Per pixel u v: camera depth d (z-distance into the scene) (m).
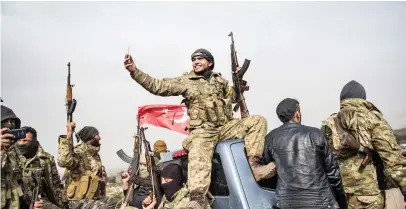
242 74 4.79
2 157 4.14
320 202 3.74
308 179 3.78
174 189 4.47
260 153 4.07
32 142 5.18
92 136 6.89
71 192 6.27
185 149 4.30
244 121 4.28
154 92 4.30
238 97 4.82
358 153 4.50
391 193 4.67
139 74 4.20
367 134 4.40
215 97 4.42
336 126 4.59
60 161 6.04
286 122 4.15
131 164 4.95
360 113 4.46
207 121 4.31
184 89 4.38
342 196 3.97
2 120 4.38
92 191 6.35
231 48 4.98
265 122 4.27
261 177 3.92
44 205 5.23
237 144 4.10
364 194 4.46
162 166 5.17
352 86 4.68
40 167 5.11
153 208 4.66
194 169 3.95
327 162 3.88
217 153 4.09
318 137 3.89
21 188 4.61
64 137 6.10
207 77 4.62
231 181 3.88
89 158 6.83
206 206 3.93
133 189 5.09
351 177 4.53
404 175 4.23
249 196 3.82
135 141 5.03
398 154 4.29
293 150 3.89
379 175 4.65
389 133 4.32
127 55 4.14
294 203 3.77
